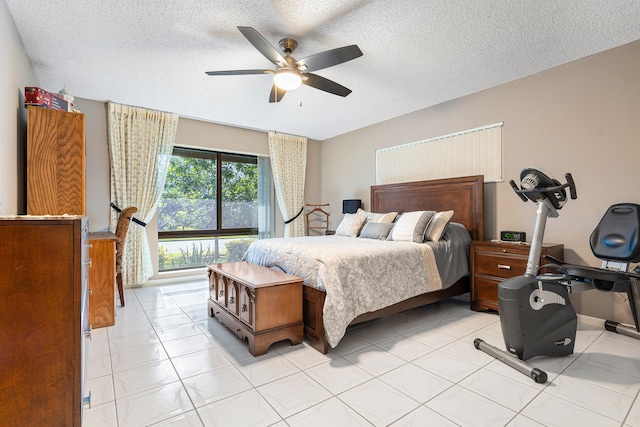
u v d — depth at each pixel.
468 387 1.88
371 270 2.60
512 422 1.56
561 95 3.04
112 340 2.57
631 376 1.98
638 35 2.53
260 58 2.87
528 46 2.68
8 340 1.05
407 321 3.05
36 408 1.09
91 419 1.58
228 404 1.71
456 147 3.91
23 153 2.62
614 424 1.53
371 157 5.06
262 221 5.51
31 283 1.08
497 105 3.52
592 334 2.66
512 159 3.41
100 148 3.99
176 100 3.92
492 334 2.70
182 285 4.43
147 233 4.40
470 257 3.42
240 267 3.01
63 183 2.53
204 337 2.64
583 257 2.92
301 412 1.64
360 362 2.20
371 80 3.35
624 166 2.68
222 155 5.18
